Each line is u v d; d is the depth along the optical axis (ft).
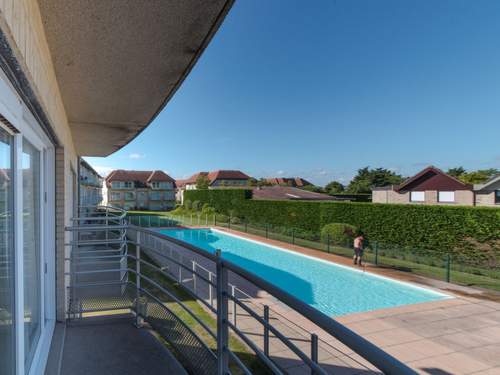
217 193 101.71
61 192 10.79
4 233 4.58
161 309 10.11
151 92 11.73
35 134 7.45
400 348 18.15
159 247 45.73
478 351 17.80
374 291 33.73
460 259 39.32
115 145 24.76
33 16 4.82
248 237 61.67
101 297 11.85
